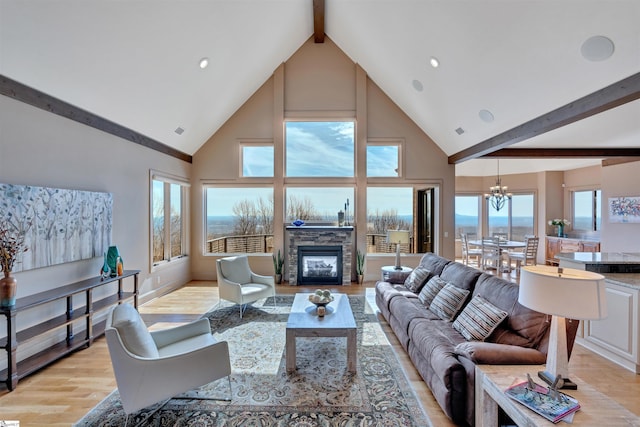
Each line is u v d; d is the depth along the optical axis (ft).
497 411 5.78
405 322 9.82
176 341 8.22
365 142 19.84
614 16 7.36
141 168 15.06
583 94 9.62
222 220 20.72
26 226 9.04
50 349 9.55
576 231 25.41
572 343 5.80
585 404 4.85
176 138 17.37
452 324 9.09
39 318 9.52
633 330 8.80
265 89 19.94
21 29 7.84
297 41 18.99
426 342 7.99
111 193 12.94
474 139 16.10
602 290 4.76
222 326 12.27
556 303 4.93
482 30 10.07
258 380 8.39
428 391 7.93
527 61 9.91
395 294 12.13
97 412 7.04
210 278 20.29
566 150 16.99
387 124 20.03
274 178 19.83
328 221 20.49
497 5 8.99
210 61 13.93
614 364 9.29
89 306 10.38
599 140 15.26
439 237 20.11
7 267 7.95
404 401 7.50
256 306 14.84
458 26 10.59
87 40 9.22
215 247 20.75
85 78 10.31
